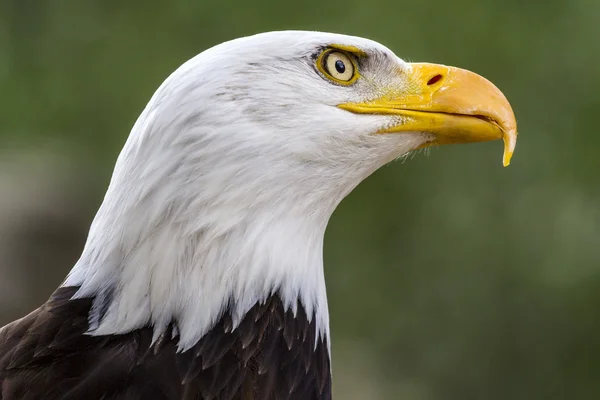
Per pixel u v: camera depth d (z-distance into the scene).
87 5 16.72
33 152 17.34
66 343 5.30
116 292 5.40
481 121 6.35
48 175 17.25
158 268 5.39
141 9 16.42
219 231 5.48
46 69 16.64
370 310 16.44
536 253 16.11
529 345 16.17
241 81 5.64
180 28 16.19
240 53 5.71
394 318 16.41
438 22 15.73
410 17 15.62
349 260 16.38
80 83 16.48
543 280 16.11
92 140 16.48
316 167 5.84
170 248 5.41
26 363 5.25
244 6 15.86
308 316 5.75
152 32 16.33
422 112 6.29
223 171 5.51
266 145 5.64
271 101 5.70
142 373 5.23
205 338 5.39
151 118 5.50
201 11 16.03
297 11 15.71
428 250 16.25
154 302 5.38
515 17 16.11
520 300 16.16
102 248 5.47
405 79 6.30
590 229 16.05
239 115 5.61
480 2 15.88
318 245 5.96
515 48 15.96
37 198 16.98
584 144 16.06
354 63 6.15
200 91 5.54
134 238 5.40
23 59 16.75
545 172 16.14
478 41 15.70
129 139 5.59
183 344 5.35
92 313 5.41
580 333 16.05
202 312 5.41
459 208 16.19
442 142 6.41
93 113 16.48
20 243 16.62
